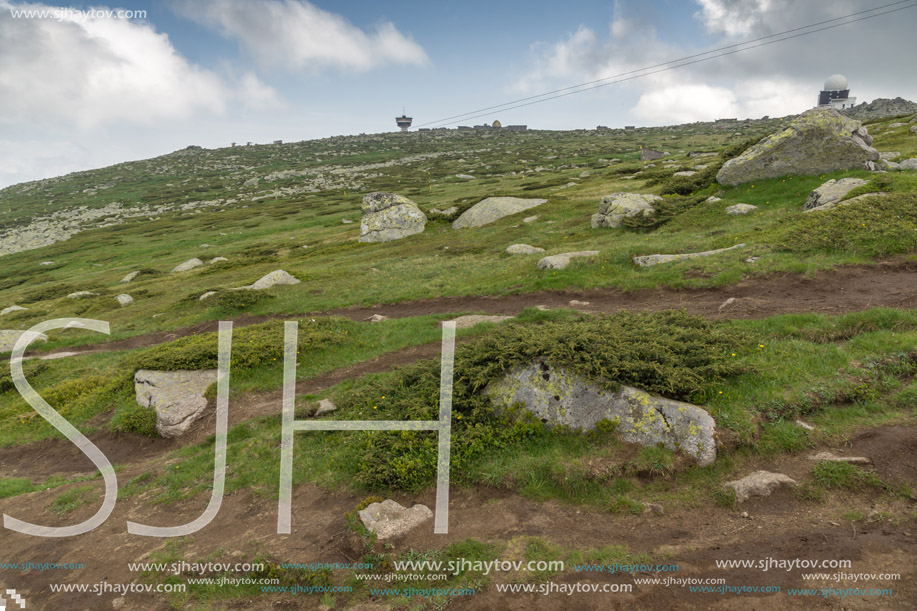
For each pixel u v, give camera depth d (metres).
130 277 50.97
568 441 9.16
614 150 128.62
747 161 29.52
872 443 7.53
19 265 72.62
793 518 6.61
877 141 40.09
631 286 19.20
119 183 171.38
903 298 12.81
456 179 106.19
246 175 162.50
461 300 23.02
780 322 12.34
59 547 8.95
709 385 9.30
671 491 7.68
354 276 31.83
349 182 124.19
